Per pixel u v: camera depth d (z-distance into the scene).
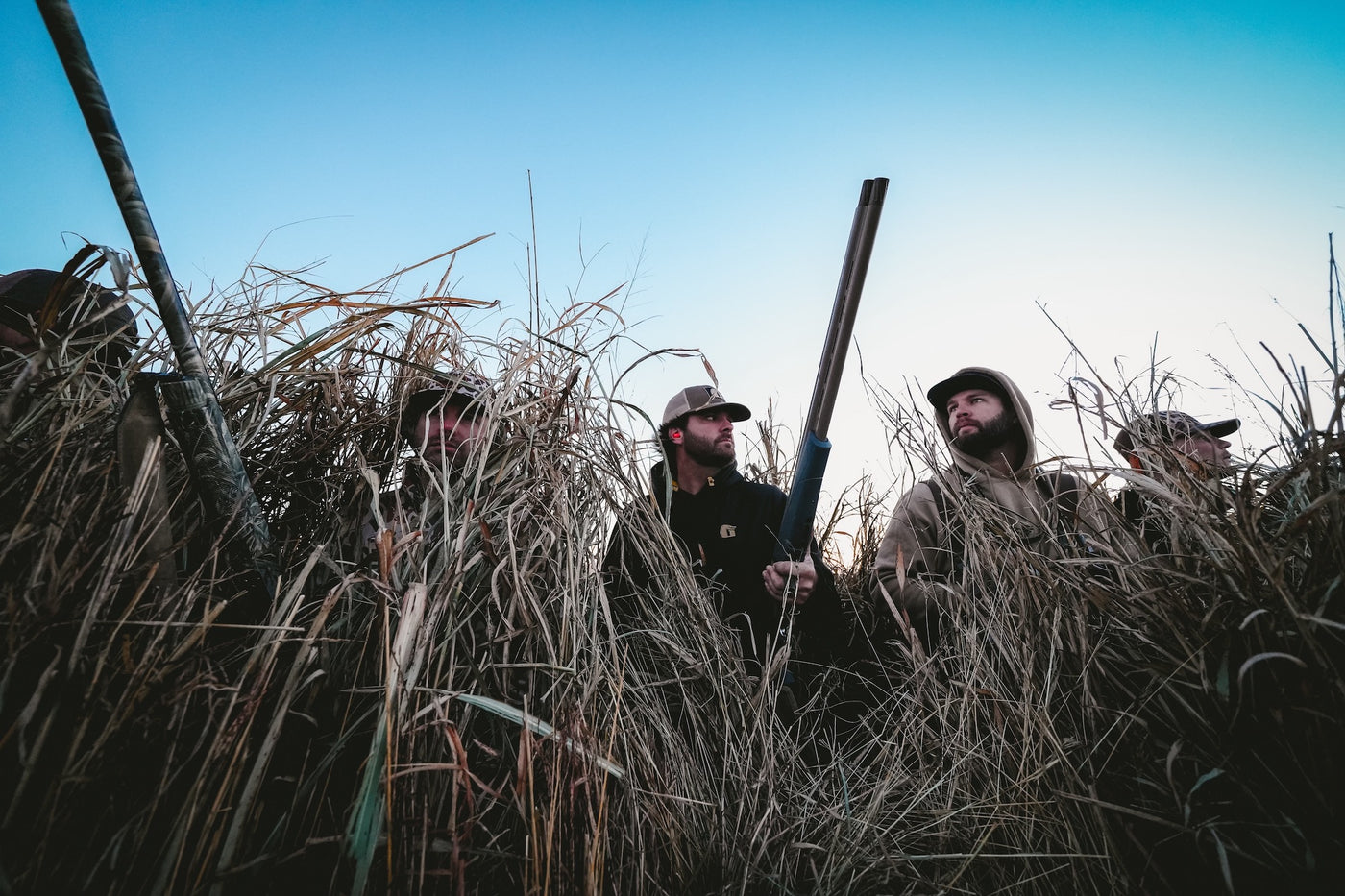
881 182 1.62
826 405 1.77
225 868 0.79
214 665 0.98
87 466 1.02
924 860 1.31
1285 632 0.97
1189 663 1.06
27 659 0.84
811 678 2.00
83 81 0.97
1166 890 1.02
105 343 1.20
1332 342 1.02
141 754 0.84
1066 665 1.29
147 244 1.04
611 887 1.08
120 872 0.77
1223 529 1.06
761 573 2.18
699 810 1.32
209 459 1.09
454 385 1.49
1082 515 1.37
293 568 1.31
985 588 1.46
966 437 2.16
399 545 1.17
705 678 1.55
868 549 2.84
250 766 0.94
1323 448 1.00
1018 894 1.18
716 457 2.43
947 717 1.49
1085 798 1.07
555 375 1.71
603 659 1.30
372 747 0.91
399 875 0.90
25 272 1.62
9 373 1.17
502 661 1.23
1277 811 0.96
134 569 0.97
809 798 1.45
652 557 1.66
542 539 1.40
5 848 0.72
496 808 1.11
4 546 0.88
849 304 1.68
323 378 1.54
